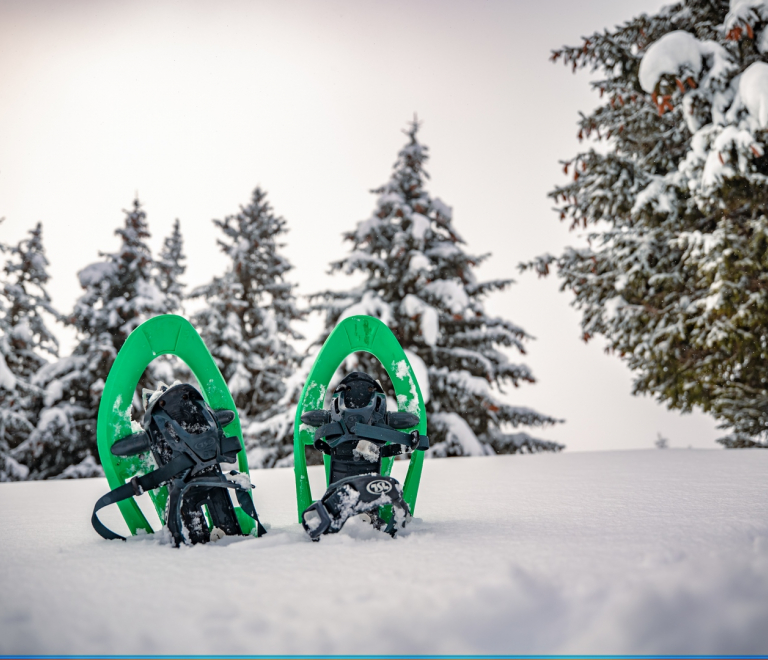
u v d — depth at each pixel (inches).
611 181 525.0
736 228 467.5
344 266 695.1
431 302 696.4
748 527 101.4
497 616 57.1
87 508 180.1
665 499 147.9
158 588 70.0
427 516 133.3
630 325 521.0
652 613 54.4
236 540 108.0
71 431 746.8
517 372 724.0
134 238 837.8
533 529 109.0
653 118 542.9
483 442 705.6
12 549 104.5
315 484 220.5
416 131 745.6
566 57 565.0
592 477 214.8
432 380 660.7
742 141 431.8
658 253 509.7
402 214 722.8
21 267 944.9
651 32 554.9
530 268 589.0
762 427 491.2
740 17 459.8
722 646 52.3
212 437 112.5
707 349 497.7
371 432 119.8
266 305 988.6
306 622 56.1
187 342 138.9
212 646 52.1
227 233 1005.8
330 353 143.4
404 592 64.7
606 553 83.4
